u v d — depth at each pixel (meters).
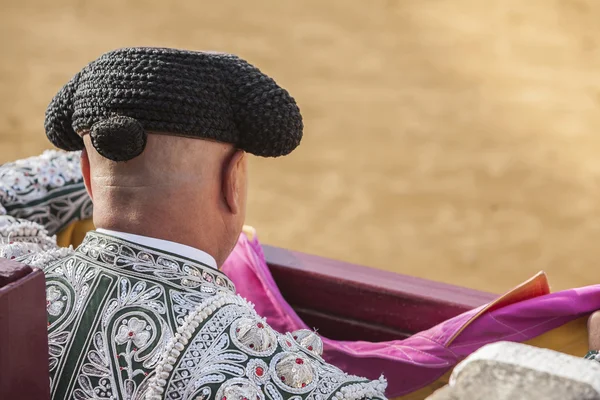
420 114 15.98
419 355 3.46
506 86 17.05
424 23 19.81
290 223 12.50
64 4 20.42
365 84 17.23
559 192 13.34
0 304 2.13
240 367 2.38
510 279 11.26
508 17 19.78
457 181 13.68
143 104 2.51
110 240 2.66
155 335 2.48
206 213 2.68
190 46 18.98
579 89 16.88
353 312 4.06
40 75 17.30
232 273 3.92
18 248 3.19
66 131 2.91
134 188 2.60
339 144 14.85
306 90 16.97
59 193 4.02
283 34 19.42
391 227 12.45
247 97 2.63
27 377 2.26
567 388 1.48
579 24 19.36
